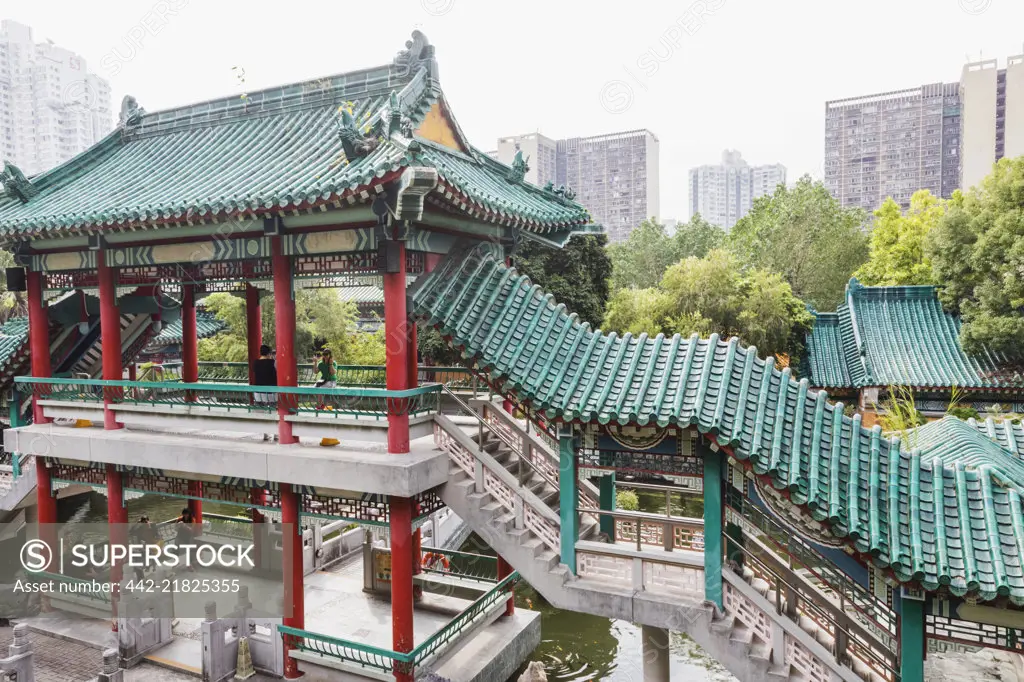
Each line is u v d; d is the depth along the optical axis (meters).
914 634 10.05
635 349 12.56
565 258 37.75
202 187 15.16
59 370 20.67
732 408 11.16
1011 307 28.92
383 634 16.83
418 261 14.48
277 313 14.94
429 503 14.44
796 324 35.56
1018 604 8.86
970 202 30.92
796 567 15.12
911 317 32.84
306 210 13.05
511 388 12.56
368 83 16.62
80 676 15.69
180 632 17.55
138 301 19.31
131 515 30.72
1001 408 29.25
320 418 14.72
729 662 11.27
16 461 19.92
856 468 10.59
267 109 18.02
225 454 14.98
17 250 17.88
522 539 13.31
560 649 19.33
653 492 33.06
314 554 21.06
